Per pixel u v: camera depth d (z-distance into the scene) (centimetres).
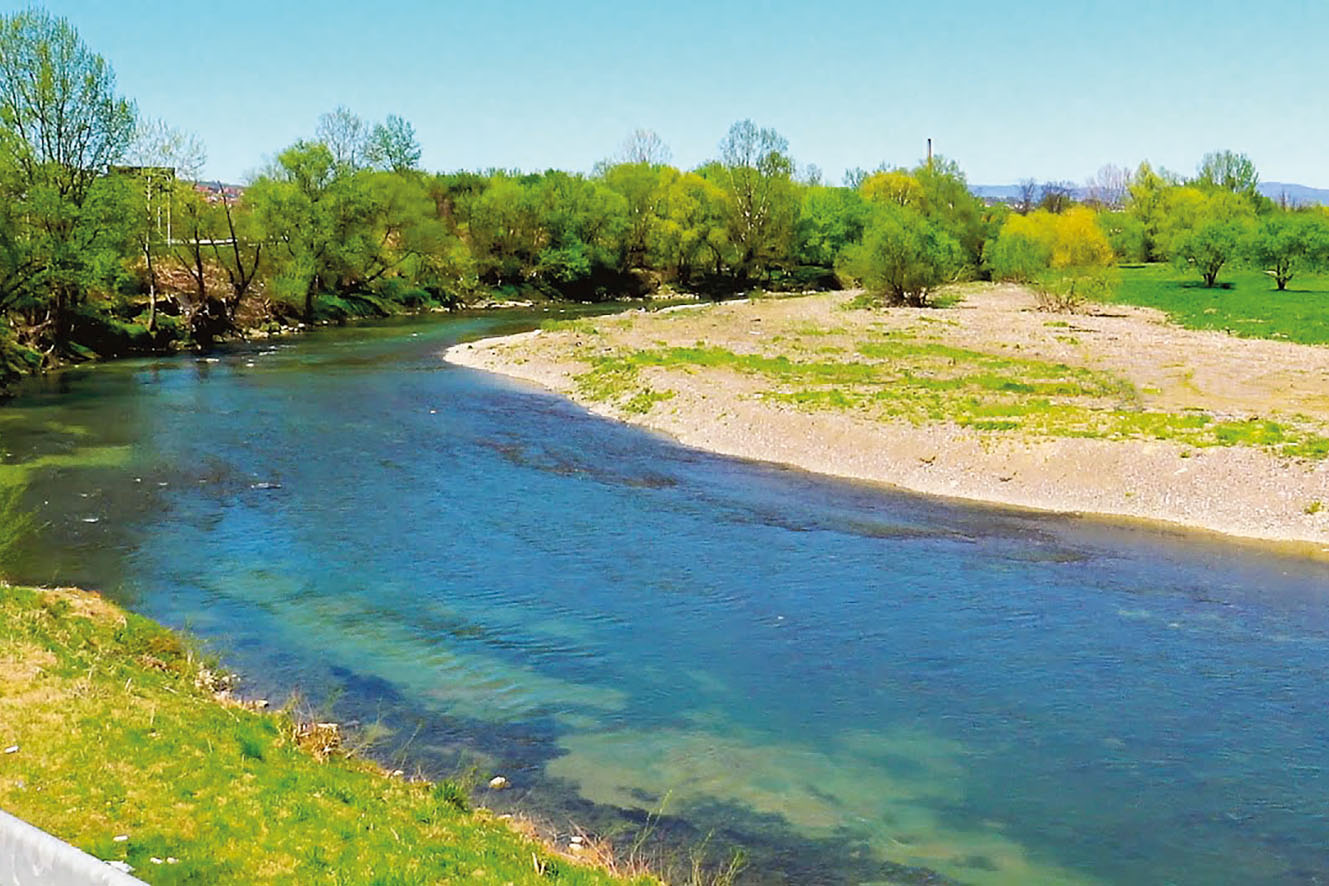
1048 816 1609
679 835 1536
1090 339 6500
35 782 1345
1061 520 3234
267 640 2233
